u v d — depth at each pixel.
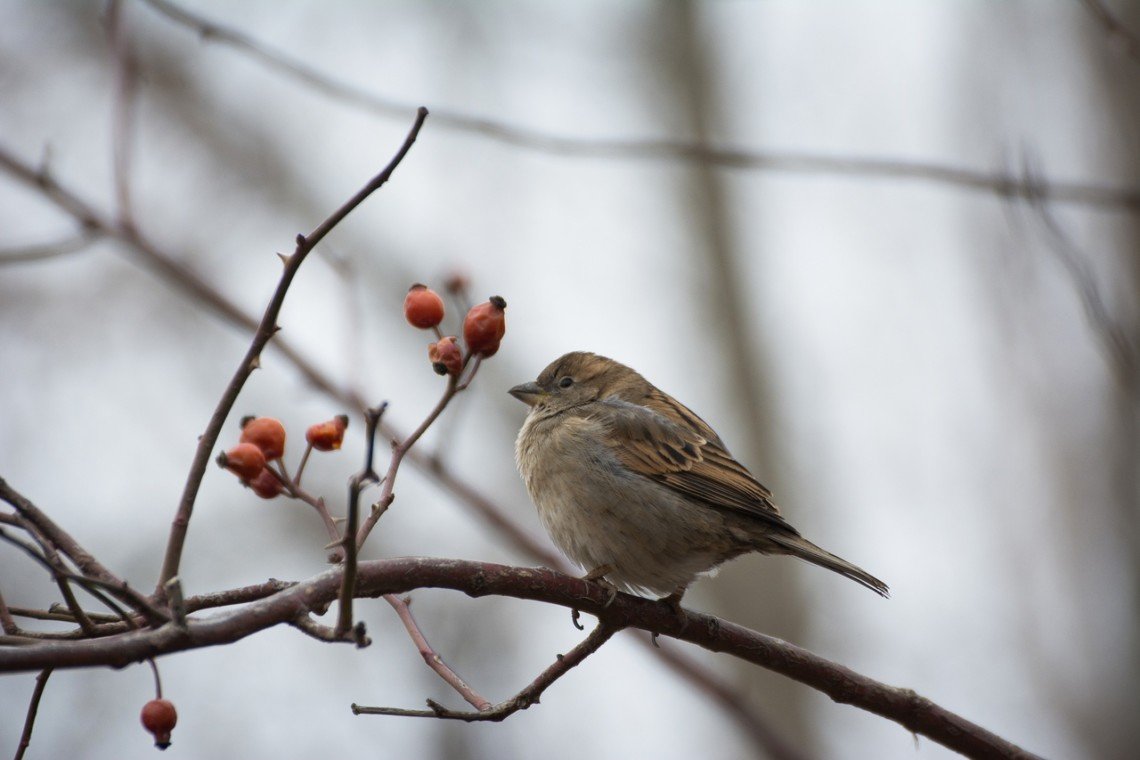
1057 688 14.72
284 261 4.98
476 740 13.82
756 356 16.75
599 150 9.61
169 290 15.18
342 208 4.96
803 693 14.46
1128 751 14.23
